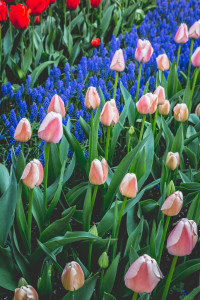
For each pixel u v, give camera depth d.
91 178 1.24
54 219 1.61
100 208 1.66
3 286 1.28
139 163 1.55
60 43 2.71
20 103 1.90
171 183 1.42
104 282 1.28
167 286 1.22
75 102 2.15
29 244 1.35
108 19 2.97
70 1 2.45
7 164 1.82
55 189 1.53
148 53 1.76
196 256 1.53
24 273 1.33
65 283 1.10
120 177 1.47
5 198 1.34
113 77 2.33
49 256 1.29
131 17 3.26
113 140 1.72
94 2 2.63
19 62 2.46
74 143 1.56
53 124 1.21
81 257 1.43
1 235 1.33
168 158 1.43
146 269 1.01
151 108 1.52
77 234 1.28
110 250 1.52
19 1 2.85
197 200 1.38
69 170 1.56
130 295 1.39
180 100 1.90
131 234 1.37
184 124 1.90
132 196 1.23
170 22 3.41
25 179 1.20
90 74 2.40
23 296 1.11
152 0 3.84
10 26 2.33
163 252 1.55
